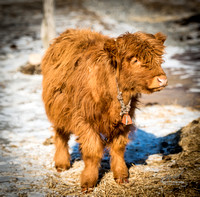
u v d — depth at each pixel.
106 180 7.73
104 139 7.57
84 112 6.90
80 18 41.72
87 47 7.56
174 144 9.85
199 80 18.81
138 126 11.84
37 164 9.01
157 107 14.17
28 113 13.98
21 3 56.19
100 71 6.60
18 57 26.03
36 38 33.12
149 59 6.20
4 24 40.88
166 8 53.44
